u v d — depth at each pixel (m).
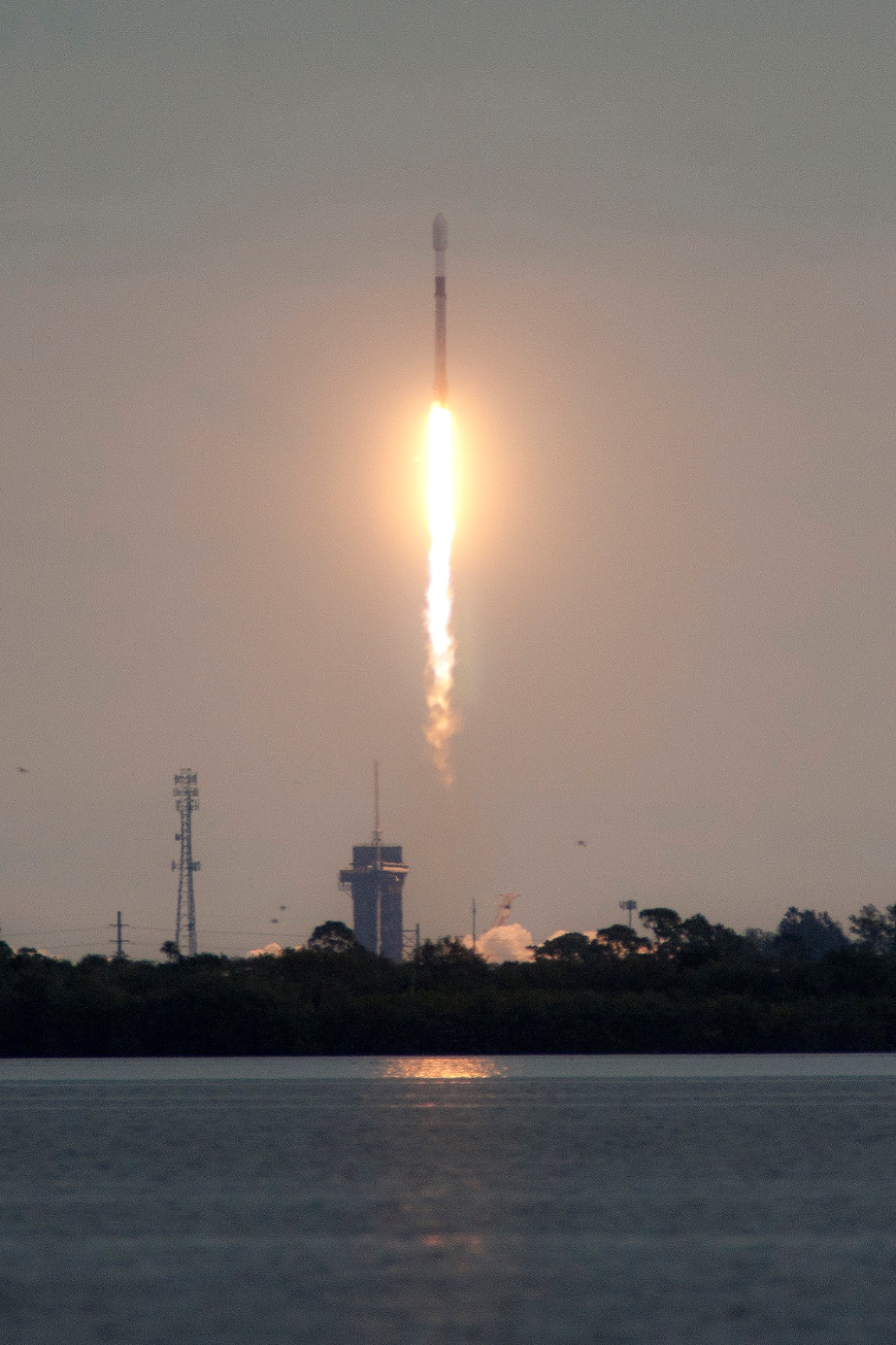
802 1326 126.88
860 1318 129.38
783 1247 159.12
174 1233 167.75
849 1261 152.38
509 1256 154.50
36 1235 167.50
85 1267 150.12
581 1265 149.88
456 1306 133.25
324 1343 121.62
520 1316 129.88
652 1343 121.44
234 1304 134.12
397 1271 147.38
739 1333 124.38
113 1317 130.00
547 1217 177.12
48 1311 132.25
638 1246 159.50
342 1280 143.62
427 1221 174.88
